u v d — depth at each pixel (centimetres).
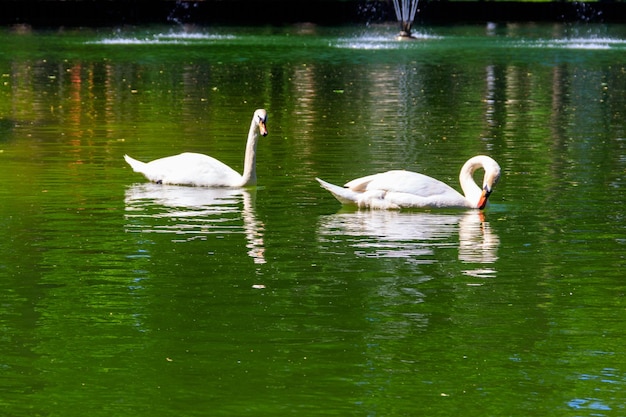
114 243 1454
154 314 1170
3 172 1970
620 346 1084
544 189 1842
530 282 1289
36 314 1169
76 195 1769
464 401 954
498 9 6906
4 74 3791
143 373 1012
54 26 6166
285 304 1203
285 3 6725
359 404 948
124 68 4053
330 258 1385
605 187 1858
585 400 957
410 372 1016
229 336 1104
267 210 1669
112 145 2303
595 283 1287
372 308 1191
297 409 937
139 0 6638
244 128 2578
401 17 5747
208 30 6103
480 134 2502
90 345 1080
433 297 1230
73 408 938
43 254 1397
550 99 3212
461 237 1499
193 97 3212
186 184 1862
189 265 1349
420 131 2542
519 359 1048
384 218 1617
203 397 960
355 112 2895
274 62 4372
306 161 2111
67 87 3438
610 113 2894
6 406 940
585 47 5181
